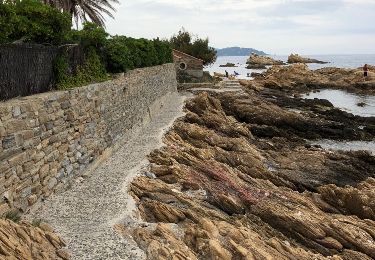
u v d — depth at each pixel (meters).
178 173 19.59
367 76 86.06
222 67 166.88
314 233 16.19
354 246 16.06
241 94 53.94
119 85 25.09
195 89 59.84
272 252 13.30
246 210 18.06
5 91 13.68
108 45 26.22
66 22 18.72
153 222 14.77
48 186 15.23
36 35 17.88
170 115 37.91
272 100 57.69
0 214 11.84
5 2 16.55
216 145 29.59
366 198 20.19
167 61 51.53
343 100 68.19
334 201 20.98
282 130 40.25
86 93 19.36
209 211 16.23
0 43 14.06
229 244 12.91
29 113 13.71
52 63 17.75
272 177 24.03
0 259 9.29
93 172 19.50
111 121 23.28
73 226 13.34
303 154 30.19
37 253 10.63
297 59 168.38
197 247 12.73
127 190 17.00
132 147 24.75
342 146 37.72
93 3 30.36
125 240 12.55
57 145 16.02
